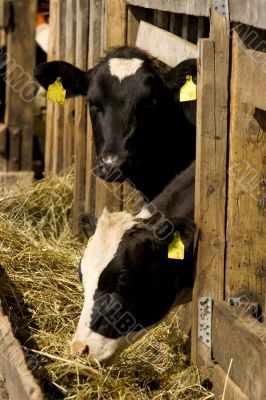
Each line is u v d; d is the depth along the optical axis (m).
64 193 14.84
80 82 11.86
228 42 8.52
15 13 17.55
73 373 8.81
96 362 8.59
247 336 8.09
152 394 8.73
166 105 11.17
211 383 8.89
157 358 9.52
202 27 11.01
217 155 8.69
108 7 12.30
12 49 17.67
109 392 8.53
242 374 8.18
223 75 8.55
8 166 17.86
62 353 9.52
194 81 10.72
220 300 8.91
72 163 15.25
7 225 12.98
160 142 11.33
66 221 14.32
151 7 11.27
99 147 11.53
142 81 11.07
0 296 10.71
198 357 9.08
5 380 9.17
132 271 8.64
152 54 11.63
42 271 11.51
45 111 19.89
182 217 8.73
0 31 20.08
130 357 9.45
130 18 12.34
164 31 11.30
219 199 8.77
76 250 12.92
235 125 8.53
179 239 8.63
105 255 8.69
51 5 16.33
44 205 14.60
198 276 8.88
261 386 7.75
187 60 10.48
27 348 9.39
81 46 13.94
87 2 13.80
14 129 17.80
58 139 15.70
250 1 8.02
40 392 7.91
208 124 8.62
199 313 8.96
